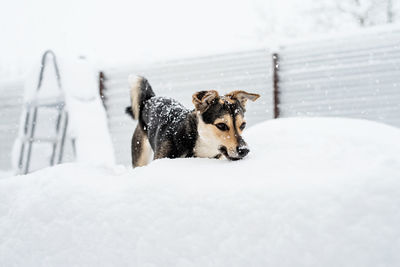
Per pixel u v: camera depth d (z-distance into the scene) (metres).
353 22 15.80
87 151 6.16
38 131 7.01
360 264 1.09
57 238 1.55
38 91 6.63
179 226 1.36
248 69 7.35
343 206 1.20
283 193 1.31
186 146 3.17
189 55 7.76
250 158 1.92
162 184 1.53
